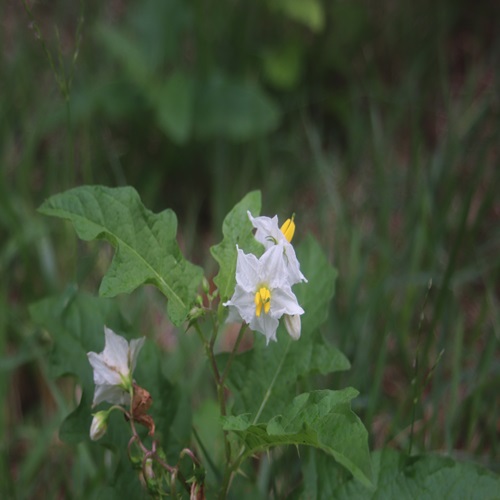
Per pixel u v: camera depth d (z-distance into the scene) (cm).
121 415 291
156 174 582
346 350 423
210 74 591
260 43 662
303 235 548
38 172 585
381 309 460
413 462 273
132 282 245
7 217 471
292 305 237
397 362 464
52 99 589
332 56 646
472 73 586
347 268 507
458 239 393
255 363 288
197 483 250
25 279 468
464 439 414
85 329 303
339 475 280
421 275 471
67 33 660
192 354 447
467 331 488
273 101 638
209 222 596
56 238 512
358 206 564
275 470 341
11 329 464
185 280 252
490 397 407
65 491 397
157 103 564
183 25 607
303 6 580
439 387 384
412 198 532
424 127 635
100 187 255
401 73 669
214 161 583
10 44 657
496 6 681
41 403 453
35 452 389
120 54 569
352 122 609
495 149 586
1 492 367
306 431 213
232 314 250
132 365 261
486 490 264
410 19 680
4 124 566
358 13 654
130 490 282
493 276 472
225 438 264
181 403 301
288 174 585
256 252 251
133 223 252
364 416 390
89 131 573
